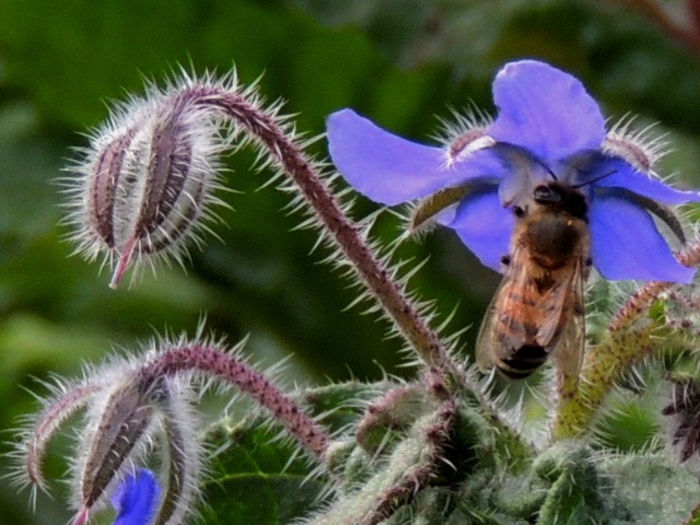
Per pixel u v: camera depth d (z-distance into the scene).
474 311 0.24
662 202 0.16
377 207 0.24
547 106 0.15
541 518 0.15
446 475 0.15
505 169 0.16
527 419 0.19
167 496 0.16
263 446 0.18
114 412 0.16
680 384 0.16
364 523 0.15
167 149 0.16
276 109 0.17
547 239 0.16
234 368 0.17
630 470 0.16
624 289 0.17
